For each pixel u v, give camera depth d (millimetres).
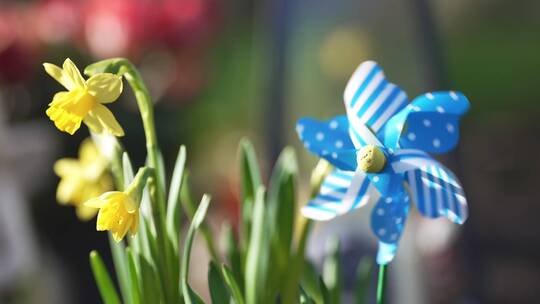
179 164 660
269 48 1280
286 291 706
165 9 1531
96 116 623
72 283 1428
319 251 1092
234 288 656
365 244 1080
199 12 1569
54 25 1485
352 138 641
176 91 1550
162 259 651
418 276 1172
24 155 1389
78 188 770
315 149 650
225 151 2566
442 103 618
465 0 3912
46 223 1414
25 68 1449
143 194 652
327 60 1266
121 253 685
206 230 715
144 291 646
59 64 1486
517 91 3422
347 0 1259
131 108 1474
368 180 638
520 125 2723
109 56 1505
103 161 772
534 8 3859
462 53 3766
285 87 1271
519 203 2084
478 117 3146
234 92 3240
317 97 1271
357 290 743
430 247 1221
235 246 717
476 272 1235
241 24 3604
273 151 1263
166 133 1540
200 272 1666
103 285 678
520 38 3803
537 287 1847
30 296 1353
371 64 637
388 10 1245
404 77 1241
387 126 630
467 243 1238
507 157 2281
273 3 1283
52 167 1411
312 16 1271
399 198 635
